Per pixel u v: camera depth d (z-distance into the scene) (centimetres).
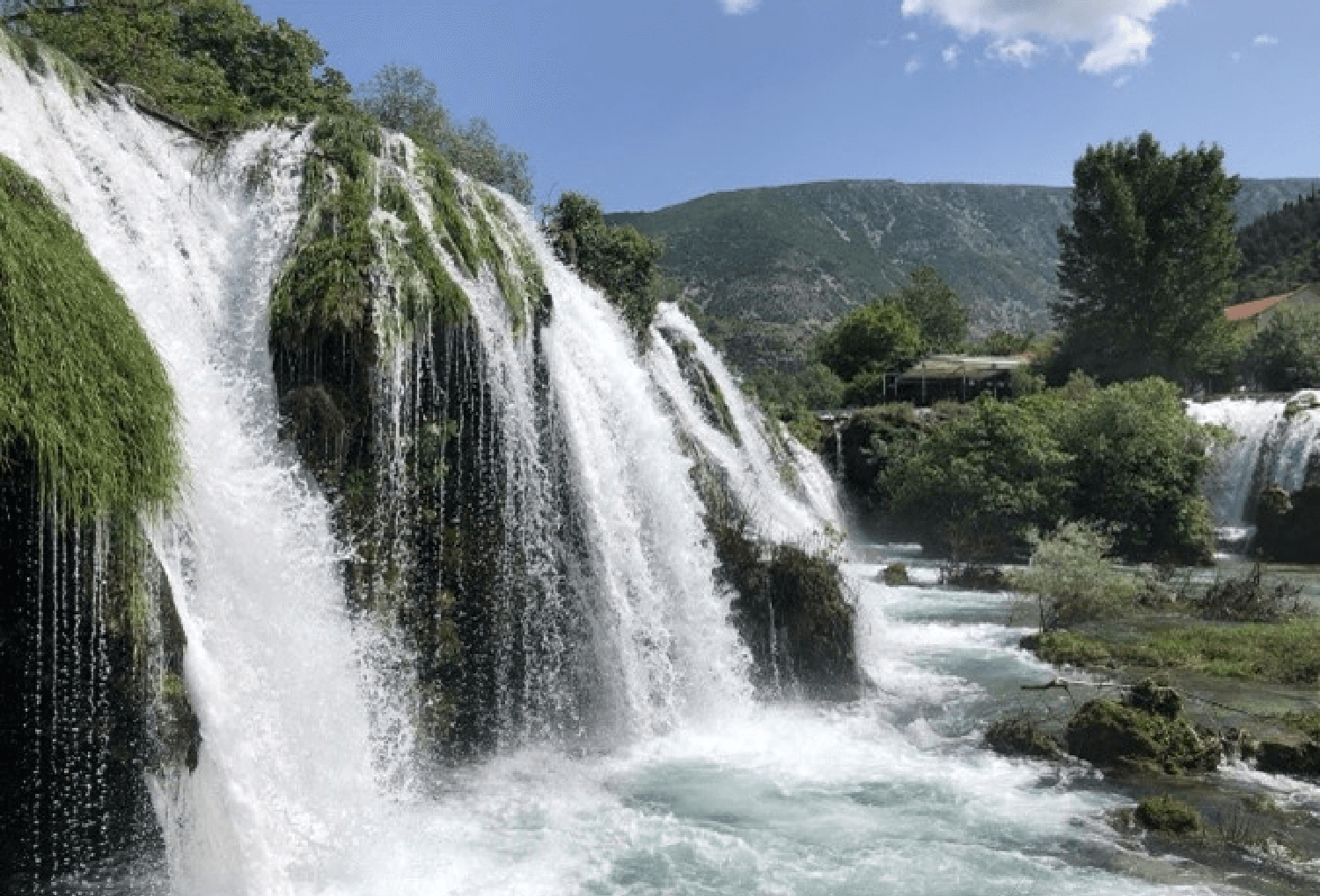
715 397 2441
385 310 1141
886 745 1339
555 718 1317
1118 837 1023
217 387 1034
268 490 1002
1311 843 1007
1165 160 5859
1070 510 3297
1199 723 1393
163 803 791
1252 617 2228
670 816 1073
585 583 1384
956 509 3381
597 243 2291
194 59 2034
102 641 758
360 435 1115
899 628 2159
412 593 1164
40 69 1095
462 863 934
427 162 1406
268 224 1198
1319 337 5619
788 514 2275
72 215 984
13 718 747
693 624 1519
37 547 726
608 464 1492
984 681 1695
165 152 1222
